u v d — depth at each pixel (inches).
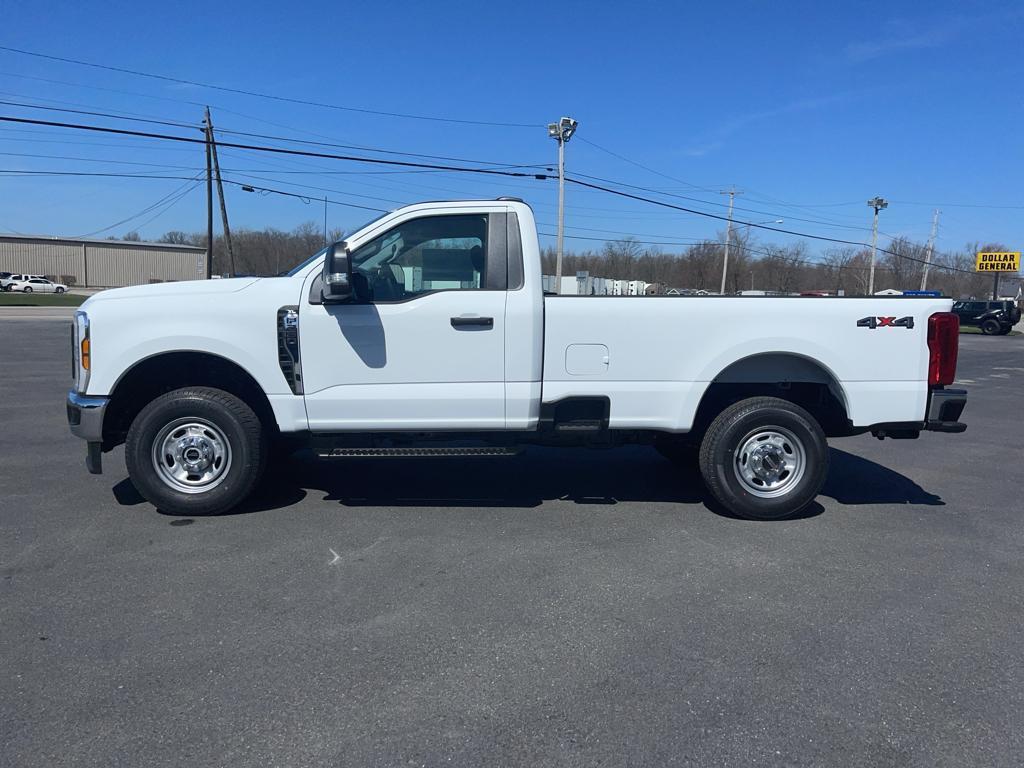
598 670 131.3
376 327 205.2
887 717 118.0
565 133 1158.3
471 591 163.9
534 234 209.9
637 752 108.5
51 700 119.6
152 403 209.2
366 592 162.6
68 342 849.5
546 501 234.7
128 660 132.4
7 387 480.7
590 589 166.1
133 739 110.0
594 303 210.7
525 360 208.7
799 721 116.6
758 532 207.8
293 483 252.4
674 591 165.6
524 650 138.0
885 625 150.3
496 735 112.2
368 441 217.3
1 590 161.2
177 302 204.8
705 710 119.3
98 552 184.2
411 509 223.6
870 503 240.8
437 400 208.4
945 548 196.9
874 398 217.0
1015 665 134.9
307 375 206.1
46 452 292.8
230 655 134.7
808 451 214.8
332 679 127.1
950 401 216.8
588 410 217.3
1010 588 170.4
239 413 209.2
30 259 3031.5
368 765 105.0
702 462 218.8
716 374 214.4
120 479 252.1
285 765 104.7
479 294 206.8
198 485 212.4
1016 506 239.1
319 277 205.9
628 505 231.8
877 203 1852.9
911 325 216.7
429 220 209.3
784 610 156.7
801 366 224.7
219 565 176.7
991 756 108.6
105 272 3164.4
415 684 126.0
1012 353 1064.2
